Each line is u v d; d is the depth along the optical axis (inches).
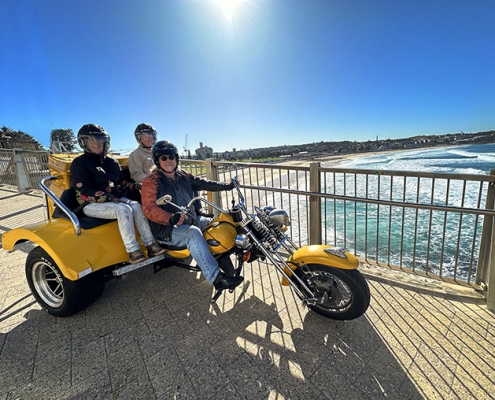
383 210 366.9
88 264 92.4
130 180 140.0
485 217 108.7
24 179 351.6
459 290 112.0
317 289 92.0
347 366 77.8
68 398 71.5
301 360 80.5
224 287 94.3
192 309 106.6
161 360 83.0
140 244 109.6
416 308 101.4
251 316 100.9
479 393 68.3
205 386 73.7
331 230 288.2
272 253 95.7
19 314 106.4
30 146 517.7
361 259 142.0
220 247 97.5
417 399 67.5
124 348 88.2
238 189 109.4
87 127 106.0
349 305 90.2
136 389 73.6
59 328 98.3
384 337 87.8
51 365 82.0
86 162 106.7
